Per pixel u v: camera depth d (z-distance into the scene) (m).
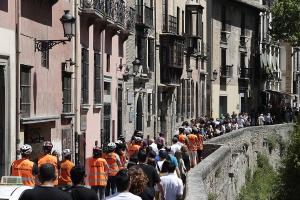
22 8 22.52
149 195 13.77
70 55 27.91
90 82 30.91
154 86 43.84
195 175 19.16
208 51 59.38
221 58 62.66
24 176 16.67
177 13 49.47
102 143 32.78
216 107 60.81
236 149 38.72
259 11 72.31
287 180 44.34
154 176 16.11
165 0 45.72
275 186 45.38
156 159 21.52
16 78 22.00
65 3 27.11
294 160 44.38
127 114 38.03
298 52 88.25
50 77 25.48
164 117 46.41
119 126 36.84
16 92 21.98
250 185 43.84
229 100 64.12
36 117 23.48
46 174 10.61
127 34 36.88
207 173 22.44
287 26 66.38
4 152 21.27
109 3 32.41
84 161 29.62
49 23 25.34
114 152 21.19
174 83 46.56
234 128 54.06
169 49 45.59
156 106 44.44
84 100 29.98
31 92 23.42
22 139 22.62
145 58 41.44
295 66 87.06
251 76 70.56
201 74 56.84
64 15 24.06
